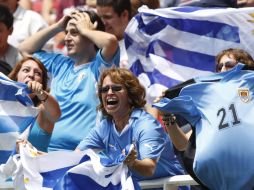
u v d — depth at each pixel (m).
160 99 12.45
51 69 15.95
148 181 12.84
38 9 22.89
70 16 16.25
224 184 11.70
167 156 13.06
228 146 11.53
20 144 12.95
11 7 18.64
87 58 15.58
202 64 15.11
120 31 16.77
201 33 15.09
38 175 12.63
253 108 11.62
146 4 17.09
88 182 12.30
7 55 17.05
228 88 11.82
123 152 12.13
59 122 14.85
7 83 13.49
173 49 15.21
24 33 18.59
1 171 13.11
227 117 11.63
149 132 12.73
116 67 14.05
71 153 12.61
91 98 14.94
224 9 14.88
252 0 16.78
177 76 15.07
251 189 11.59
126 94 13.05
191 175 12.05
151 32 15.32
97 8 16.77
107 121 13.27
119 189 12.11
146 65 15.35
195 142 12.06
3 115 13.55
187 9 15.09
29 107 13.59
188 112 12.02
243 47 14.97
